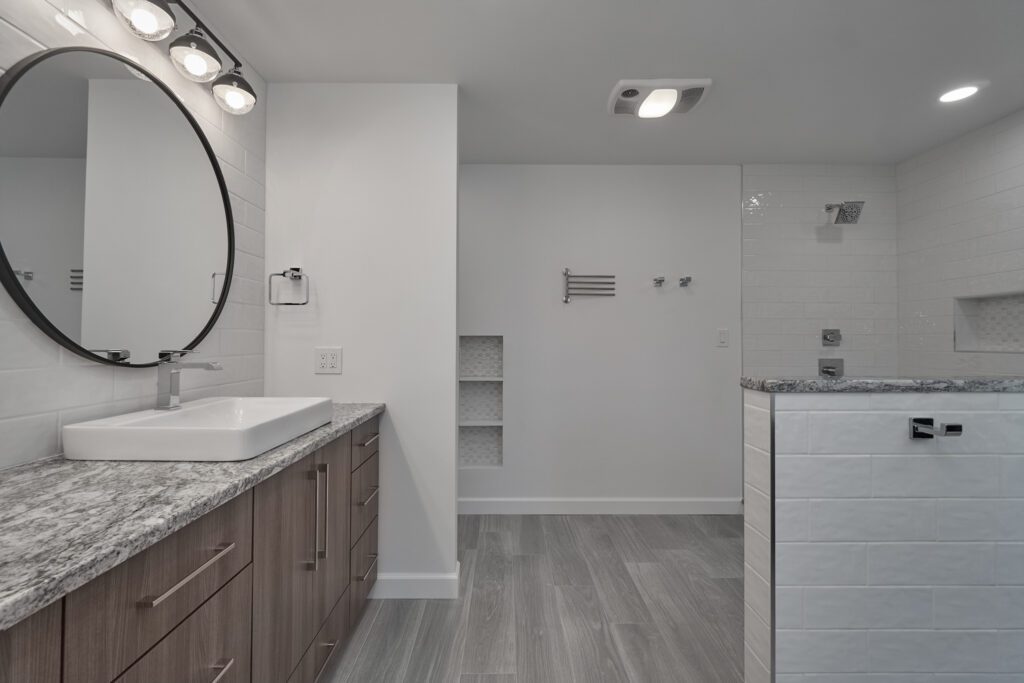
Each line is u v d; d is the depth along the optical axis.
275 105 2.24
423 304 2.24
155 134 1.52
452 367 2.23
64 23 1.21
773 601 1.35
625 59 2.06
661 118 2.66
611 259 3.39
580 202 3.39
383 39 1.92
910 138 2.92
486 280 3.37
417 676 1.67
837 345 3.39
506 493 3.36
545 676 1.68
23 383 1.12
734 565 2.55
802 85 2.28
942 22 1.81
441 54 2.02
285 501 1.28
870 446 1.35
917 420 1.35
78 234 1.24
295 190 2.23
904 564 1.35
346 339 2.23
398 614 2.07
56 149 1.18
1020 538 1.35
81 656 0.66
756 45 1.97
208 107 1.82
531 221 3.38
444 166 2.25
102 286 1.31
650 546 2.80
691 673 1.70
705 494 3.37
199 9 1.74
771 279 3.40
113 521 0.78
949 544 1.35
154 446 1.16
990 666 1.35
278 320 2.22
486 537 2.93
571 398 3.38
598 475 3.36
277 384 2.22
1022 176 2.55
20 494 0.91
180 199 1.63
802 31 1.87
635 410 3.38
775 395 1.35
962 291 2.90
